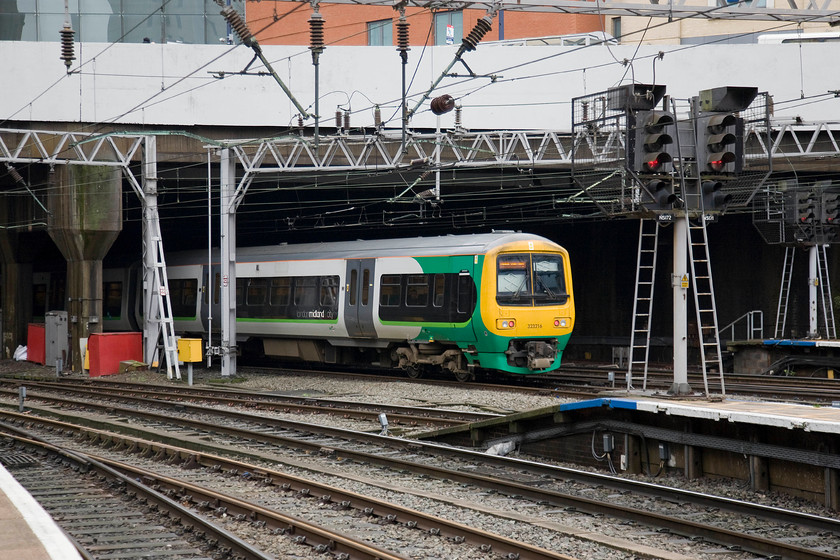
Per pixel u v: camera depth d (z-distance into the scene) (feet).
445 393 178.29
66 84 239.50
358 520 83.56
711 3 297.12
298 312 229.04
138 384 208.13
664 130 120.67
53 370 257.34
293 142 220.43
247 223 358.02
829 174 254.68
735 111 123.24
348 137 209.67
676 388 120.16
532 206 297.12
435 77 253.44
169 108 242.58
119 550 72.33
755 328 274.16
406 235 367.04
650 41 320.70
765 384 194.49
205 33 264.93
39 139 219.82
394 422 147.84
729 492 97.09
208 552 72.49
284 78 247.91
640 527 80.89
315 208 318.24
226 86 244.42
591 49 248.32
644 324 293.84
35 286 337.72
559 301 189.88
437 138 209.87
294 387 201.67
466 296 186.50
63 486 98.68
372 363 226.58
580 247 309.83
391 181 243.81
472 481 100.12
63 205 236.22
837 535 76.48
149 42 257.75
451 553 72.49
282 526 79.66
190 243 408.87
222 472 109.29
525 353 187.01
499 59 253.44
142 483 98.99
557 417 118.52
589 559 70.49
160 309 224.12
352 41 362.94
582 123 130.62
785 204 231.50
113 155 237.25
